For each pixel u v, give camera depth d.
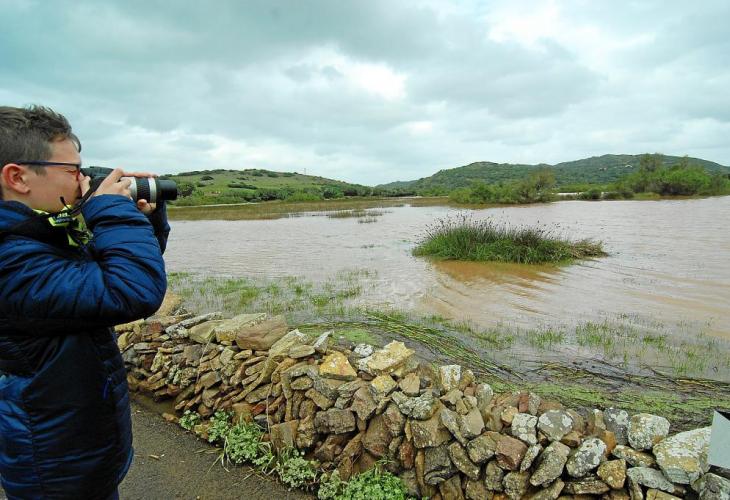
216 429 3.83
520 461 2.81
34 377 1.58
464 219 16.95
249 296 8.69
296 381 3.65
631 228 18.78
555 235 16.53
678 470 2.56
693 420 3.99
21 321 1.52
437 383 3.60
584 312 7.38
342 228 23.19
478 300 8.23
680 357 5.45
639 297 8.23
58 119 1.67
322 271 11.33
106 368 1.74
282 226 25.20
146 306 1.63
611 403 4.29
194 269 12.17
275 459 3.53
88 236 1.77
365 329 6.47
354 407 3.32
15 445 1.62
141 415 4.32
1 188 1.58
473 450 2.89
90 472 1.71
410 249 14.82
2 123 1.54
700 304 7.68
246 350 4.11
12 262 1.49
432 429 3.01
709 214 25.06
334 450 3.36
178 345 4.58
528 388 4.62
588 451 2.75
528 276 10.29
